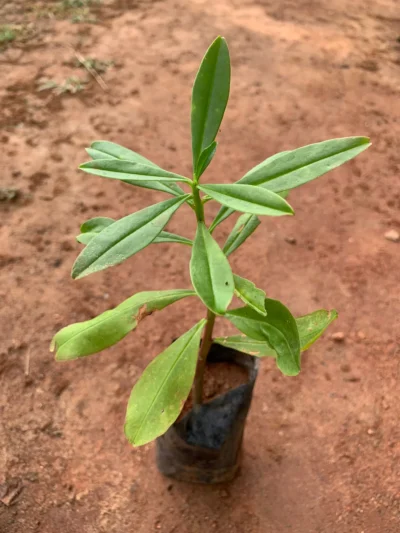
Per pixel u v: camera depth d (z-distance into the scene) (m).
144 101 3.60
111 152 1.41
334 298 2.54
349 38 4.48
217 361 1.76
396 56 4.30
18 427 2.03
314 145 1.18
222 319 2.44
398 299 2.55
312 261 2.69
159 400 1.35
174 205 1.19
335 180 3.13
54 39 4.14
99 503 1.87
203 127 1.24
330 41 4.41
